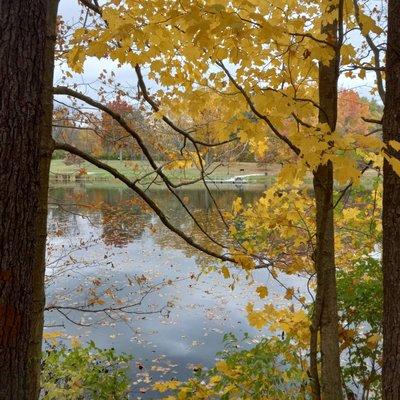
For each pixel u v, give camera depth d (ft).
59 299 31.19
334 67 9.23
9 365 5.66
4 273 5.58
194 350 25.46
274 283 34.47
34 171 5.76
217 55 8.46
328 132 6.83
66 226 39.88
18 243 5.65
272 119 8.59
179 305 31.86
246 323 28.94
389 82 8.27
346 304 12.05
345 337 11.51
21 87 5.56
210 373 10.27
